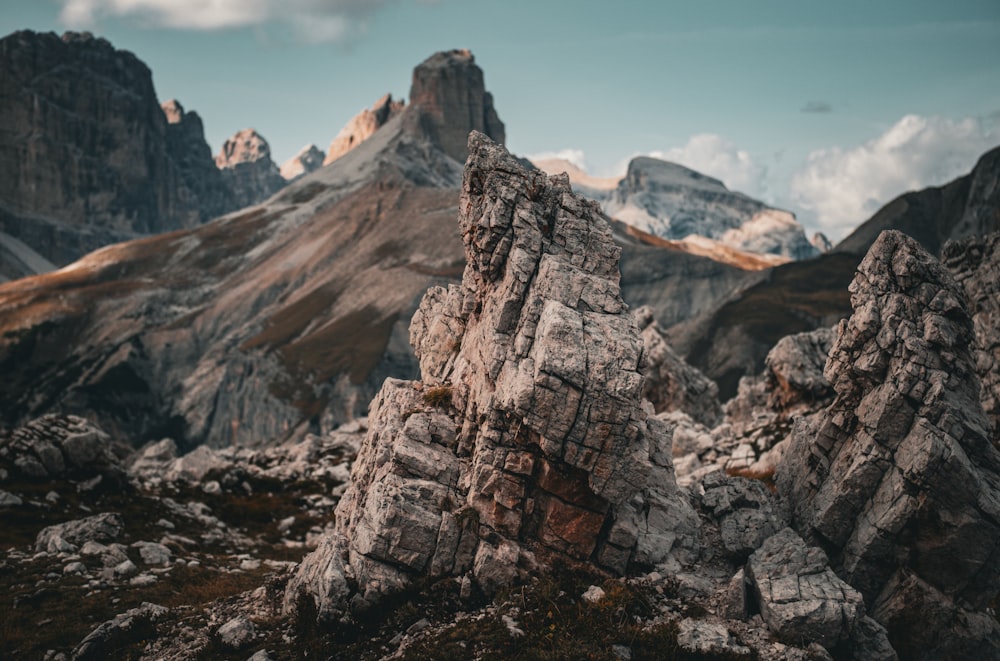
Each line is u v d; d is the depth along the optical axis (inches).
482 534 1206.3
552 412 1134.4
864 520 1250.6
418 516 1205.7
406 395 1477.6
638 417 1153.4
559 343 1154.7
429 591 1180.5
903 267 1315.2
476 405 1314.0
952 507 1173.1
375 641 1142.3
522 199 1379.2
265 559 1815.9
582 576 1200.8
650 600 1162.0
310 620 1202.6
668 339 3499.0
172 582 1524.4
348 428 3189.0
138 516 1940.2
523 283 1283.2
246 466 2711.6
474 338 1405.0
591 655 1034.1
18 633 1256.8
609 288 1263.5
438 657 1053.8
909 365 1250.6
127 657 1186.0
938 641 1173.7
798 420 1550.2
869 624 1115.9
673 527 1291.8
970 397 1249.4
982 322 2159.2
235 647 1183.6
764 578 1160.8
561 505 1205.1
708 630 1088.2
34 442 1996.8
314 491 2450.8
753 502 1354.6
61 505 1875.0
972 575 1178.0
